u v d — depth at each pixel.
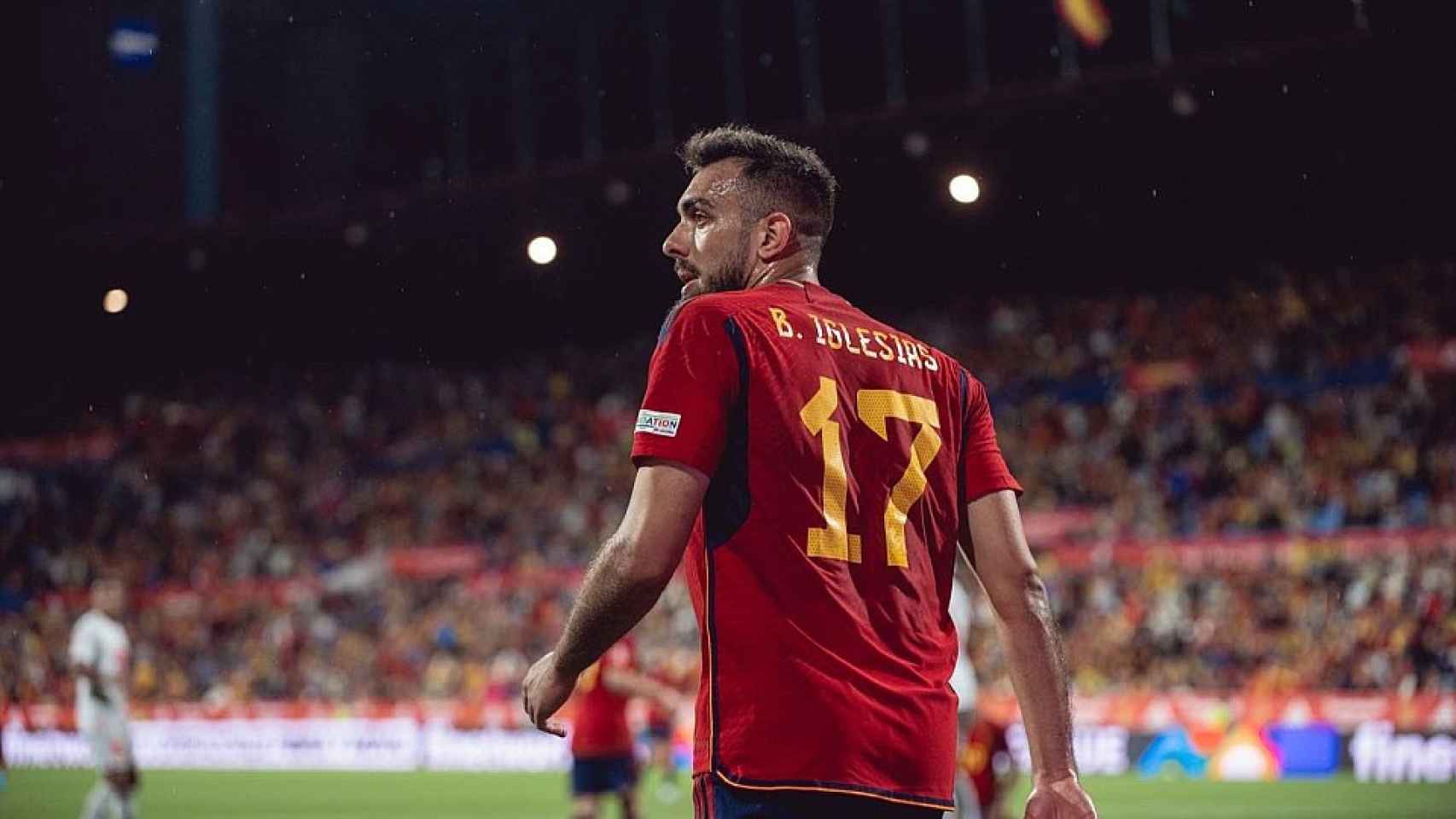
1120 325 47.78
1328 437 39.78
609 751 15.88
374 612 46.53
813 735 3.72
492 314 52.78
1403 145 33.44
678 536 3.75
